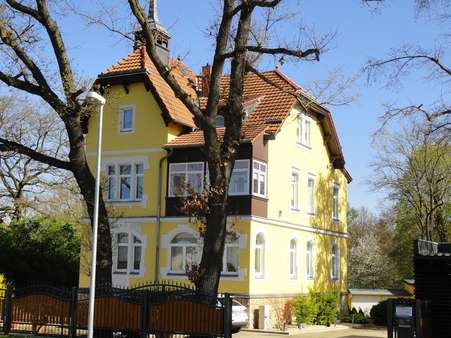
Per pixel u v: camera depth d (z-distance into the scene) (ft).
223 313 54.08
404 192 131.44
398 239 164.86
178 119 97.86
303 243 105.60
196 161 94.02
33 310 61.98
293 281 100.63
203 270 59.11
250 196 88.38
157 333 56.34
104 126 102.89
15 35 65.41
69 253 110.01
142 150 98.99
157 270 94.02
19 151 69.00
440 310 60.75
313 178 111.65
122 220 98.27
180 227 93.40
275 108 99.40
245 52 60.23
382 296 123.34
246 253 87.71
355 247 209.46
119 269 97.81
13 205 131.64
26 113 129.80
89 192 67.92
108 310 58.59
